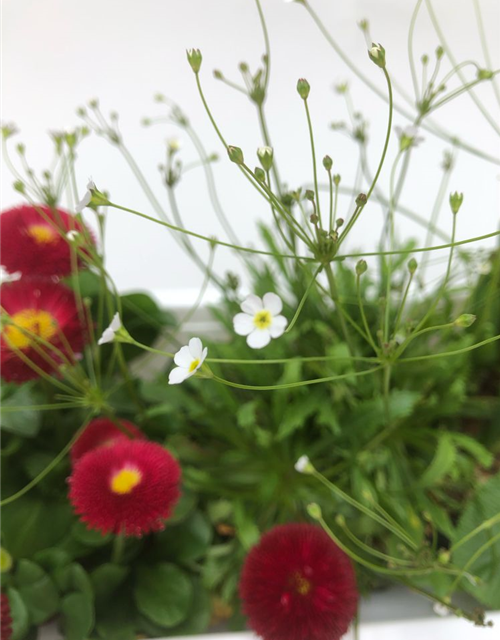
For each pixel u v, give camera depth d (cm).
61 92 33
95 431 23
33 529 23
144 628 22
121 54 33
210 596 23
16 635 20
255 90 21
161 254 35
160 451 20
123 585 23
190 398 26
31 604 21
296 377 25
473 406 28
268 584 18
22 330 20
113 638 21
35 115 34
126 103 34
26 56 33
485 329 26
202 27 33
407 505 24
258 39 33
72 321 23
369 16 33
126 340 19
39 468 24
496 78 34
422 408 26
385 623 21
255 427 25
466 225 36
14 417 24
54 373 24
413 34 33
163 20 33
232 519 25
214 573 23
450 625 21
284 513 24
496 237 33
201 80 34
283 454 26
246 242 36
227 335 32
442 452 23
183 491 24
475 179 36
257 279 29
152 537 24
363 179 35
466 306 28
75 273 23
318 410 26
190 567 23
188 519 24
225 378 28
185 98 34
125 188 35
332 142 35
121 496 18
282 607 18
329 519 24
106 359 29
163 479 19
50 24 32
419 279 27
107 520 18
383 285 28
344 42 34
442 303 30
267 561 19
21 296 23
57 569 21
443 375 26
